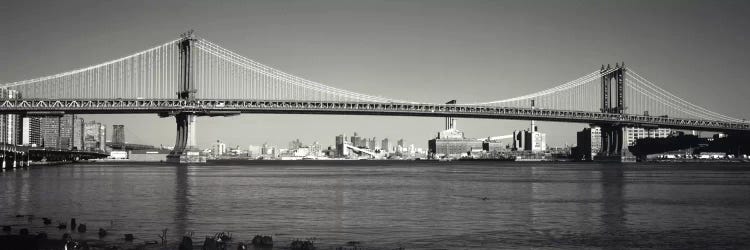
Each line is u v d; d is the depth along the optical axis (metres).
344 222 51.47
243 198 71.19
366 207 61.88
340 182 106.31
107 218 53.12
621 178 122.00
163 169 181.12
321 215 55.81
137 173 143.88
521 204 65.44
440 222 51.72
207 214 56.06
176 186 91.88
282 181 108.94
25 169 174.75
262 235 45.03
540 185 97.38
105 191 80.81
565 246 41.94
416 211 58.97
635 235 45.72
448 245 42.09
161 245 41.00
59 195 74.00
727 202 67.31
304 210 59.28
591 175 139.00
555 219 53.59
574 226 49.69
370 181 110.38
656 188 89.31
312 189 86.81
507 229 48.12
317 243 42.50
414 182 107.19
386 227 48.88
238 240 43.12
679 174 144.38
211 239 40.06
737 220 52.94
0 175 128.25
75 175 129.75
